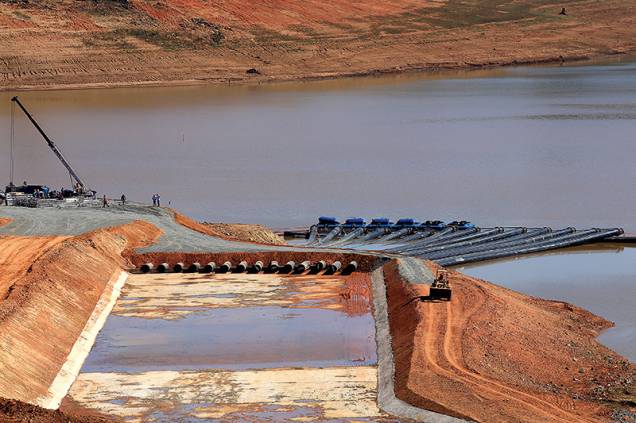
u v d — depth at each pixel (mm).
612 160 148875
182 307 86250
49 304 79062
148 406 65812
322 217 115375
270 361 73500
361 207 124312
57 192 124312
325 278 93938
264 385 68875
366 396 66625
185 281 93750
